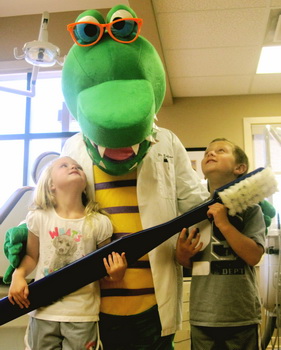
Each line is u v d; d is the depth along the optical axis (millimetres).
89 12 1296
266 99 4066
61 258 1229
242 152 1479
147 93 1170
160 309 1289
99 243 1281
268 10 2730
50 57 2404
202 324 1248
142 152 1247
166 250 1363
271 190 1268
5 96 3986
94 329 1192
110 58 1217
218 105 4102
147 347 1279
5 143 3916
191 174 1548
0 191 3803
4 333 1699
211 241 1330
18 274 1213
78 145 1521
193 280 1327
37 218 1267
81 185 1315
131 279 1294
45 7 3590
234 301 1242
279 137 2180
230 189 1265
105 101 1132
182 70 3578
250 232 1303
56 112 3955
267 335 2201
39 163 2025
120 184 1380
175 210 1447
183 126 4082
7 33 3754
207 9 2713
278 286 1839
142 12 2588
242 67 3533
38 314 1196
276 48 3221
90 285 1228
